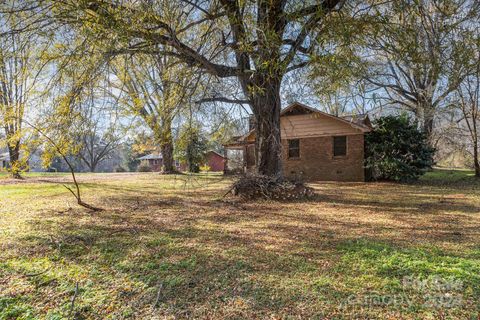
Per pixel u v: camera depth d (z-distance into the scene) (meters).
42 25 5.17
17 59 5.45
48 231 4.44
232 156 18.66
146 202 7.46
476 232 4.42
